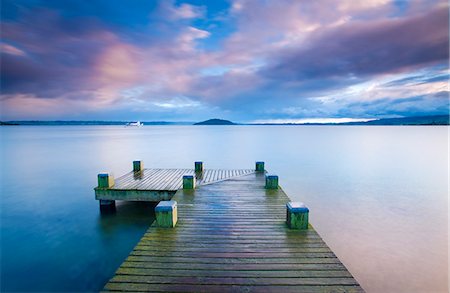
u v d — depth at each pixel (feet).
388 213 45.80
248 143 181.78
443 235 37.29
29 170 81.15
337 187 62.59
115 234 34.60
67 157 108.78
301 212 20.98
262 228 21.42
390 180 69.56
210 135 296.51
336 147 152.15
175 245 18.47
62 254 30.35
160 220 21.44
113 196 36.73
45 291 24.31
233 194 31.81
